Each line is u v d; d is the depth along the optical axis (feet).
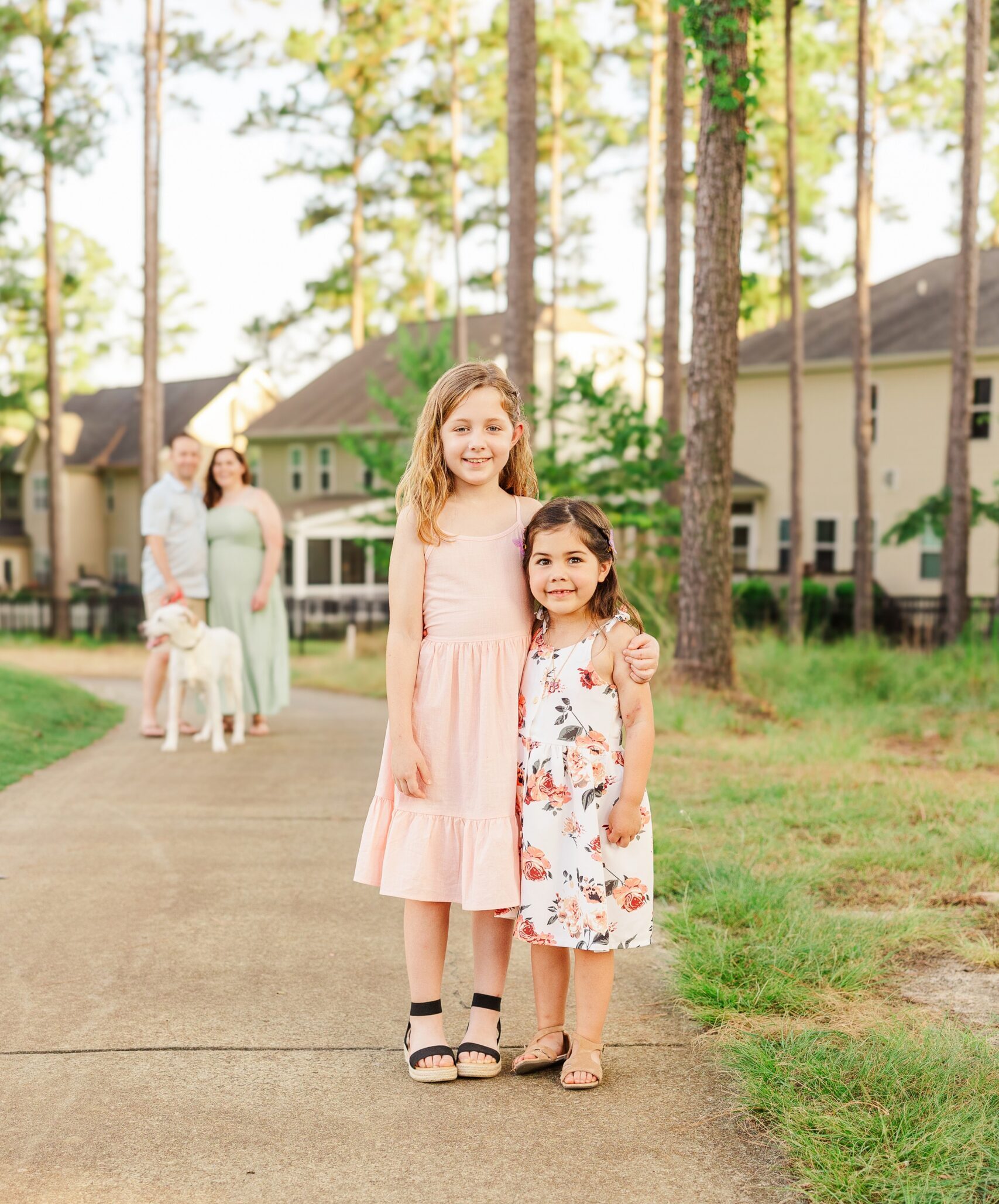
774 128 92.68
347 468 112.88
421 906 9.88
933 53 86.74
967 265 56.18
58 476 91.66
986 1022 10.43
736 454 91.09
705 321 33.17
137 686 45.29
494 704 9.75
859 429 64.28
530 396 43.93
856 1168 7.80
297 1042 10.20
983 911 13.79
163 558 27.25
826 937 12.26
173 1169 7.96
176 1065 9.66
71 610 100.68
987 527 78.48
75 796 20.39
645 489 44.21
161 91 74.59
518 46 41.96
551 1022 9.96
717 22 30.99
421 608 9.99
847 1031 10.11
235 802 20.22
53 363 92.27
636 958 12.78
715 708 31.27
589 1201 7.62
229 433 130.62
